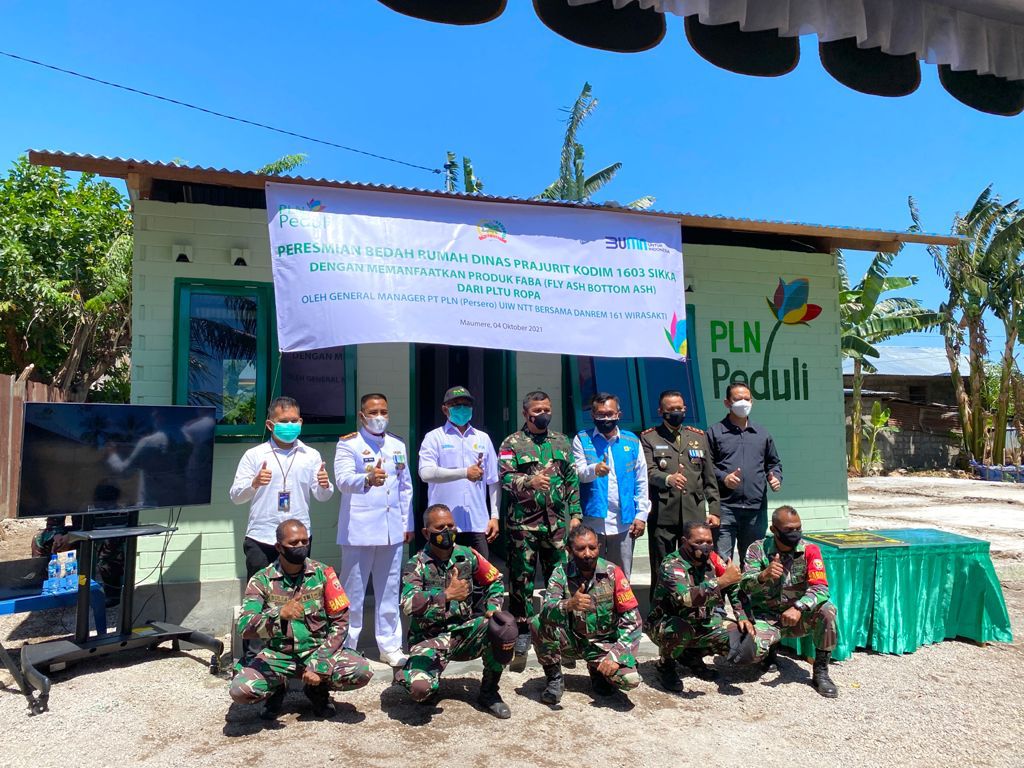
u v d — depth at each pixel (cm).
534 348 563
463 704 427
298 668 395
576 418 687
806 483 782
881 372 2866
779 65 132
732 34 130
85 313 1527
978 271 2288
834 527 786
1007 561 861
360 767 347
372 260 526
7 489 1007
